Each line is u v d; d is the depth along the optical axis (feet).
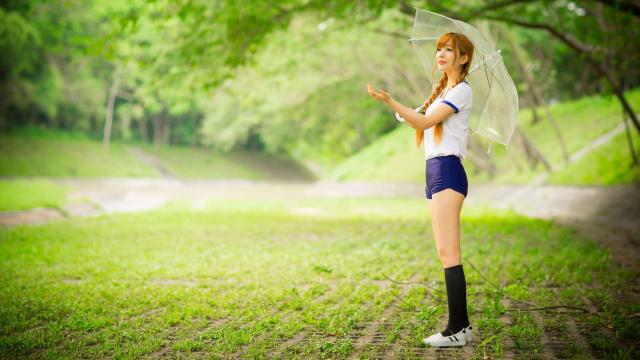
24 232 31.50
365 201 74.90
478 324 12.82
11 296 15.66
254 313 14.12
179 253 24.90
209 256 23.89
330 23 43.88
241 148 217.15
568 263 20.99
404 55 70.74
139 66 36.73
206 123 150.51
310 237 31.65
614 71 40.88
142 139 194.29
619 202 45.32
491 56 11.63
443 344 11.30
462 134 11.32
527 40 75.31
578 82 95.55
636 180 48.75
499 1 34.73
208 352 10.94
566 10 39.75
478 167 79.20
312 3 33.83
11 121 151.33
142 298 15.61
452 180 11.21
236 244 28.22
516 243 27.25
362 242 29.27
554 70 90.38
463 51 11.39
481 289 17.01
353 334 12.35
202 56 35.22
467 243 27.91
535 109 84.79
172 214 46.73
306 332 12.55
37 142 140.87
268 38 38.09
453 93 11.16
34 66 129.49
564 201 53.06
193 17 33.19
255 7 30.42
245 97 59.36
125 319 13.57
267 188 127.54
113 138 182.19
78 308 14.46
